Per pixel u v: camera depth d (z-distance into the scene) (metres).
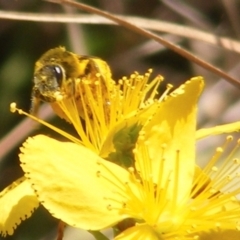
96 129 0.18
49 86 0.19
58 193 0.17
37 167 0.17
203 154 0.23
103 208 0.17
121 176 0.18
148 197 0.18
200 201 0.18
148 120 0.18
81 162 0.17
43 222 0.24
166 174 0.18
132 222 0.17
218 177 0.18
